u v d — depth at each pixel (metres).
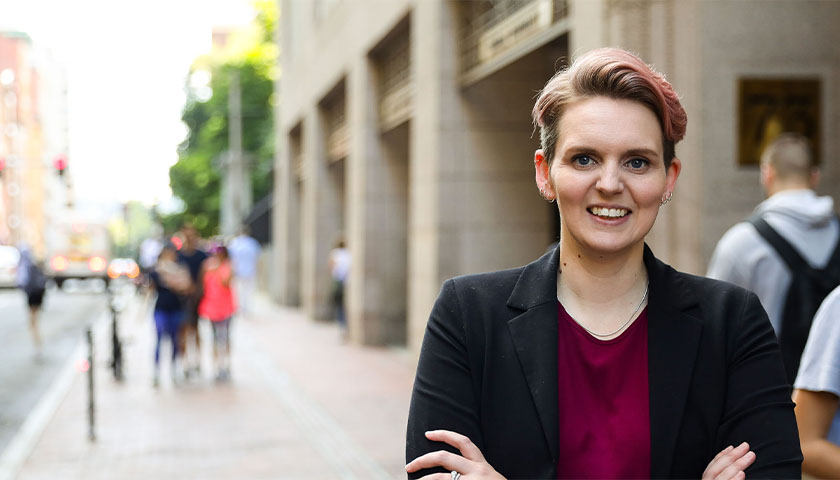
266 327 20.41
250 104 46.78
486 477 1.66
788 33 6.20
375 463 7.38
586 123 1.66
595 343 1.73
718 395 1.70
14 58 83.00
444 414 1.74
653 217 1.70
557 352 1.73
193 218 49.91
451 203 10.94
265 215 31.84
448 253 10.94
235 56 47.50
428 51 11.36
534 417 1.70
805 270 3.38
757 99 6.19
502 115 11.00
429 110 11.29
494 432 1.73
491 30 9.83
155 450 8.00
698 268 6.12
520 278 1.81
